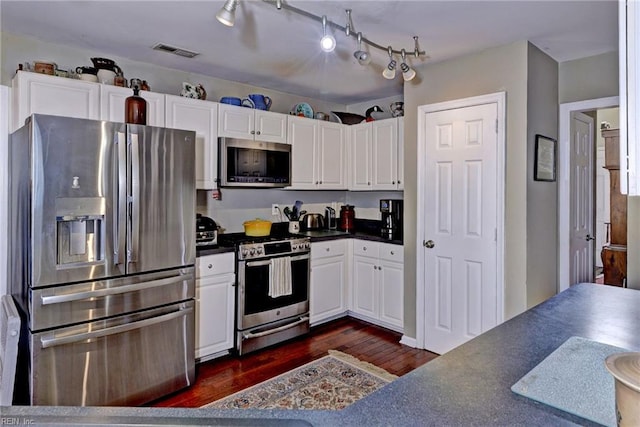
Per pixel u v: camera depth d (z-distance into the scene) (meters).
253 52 3.01
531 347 1.26
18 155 2.31
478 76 2.94
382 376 2.77
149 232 2.38
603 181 6.34
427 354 3.17
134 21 2.48
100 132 2.17
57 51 2.86
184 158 2.54
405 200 3.42
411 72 2.70
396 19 2.39
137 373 2.36
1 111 2.56
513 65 2.77
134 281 2.32
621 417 0.76
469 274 3.01
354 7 2.24
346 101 4.57
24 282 2.12
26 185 2.09
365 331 3.66
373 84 3.87
